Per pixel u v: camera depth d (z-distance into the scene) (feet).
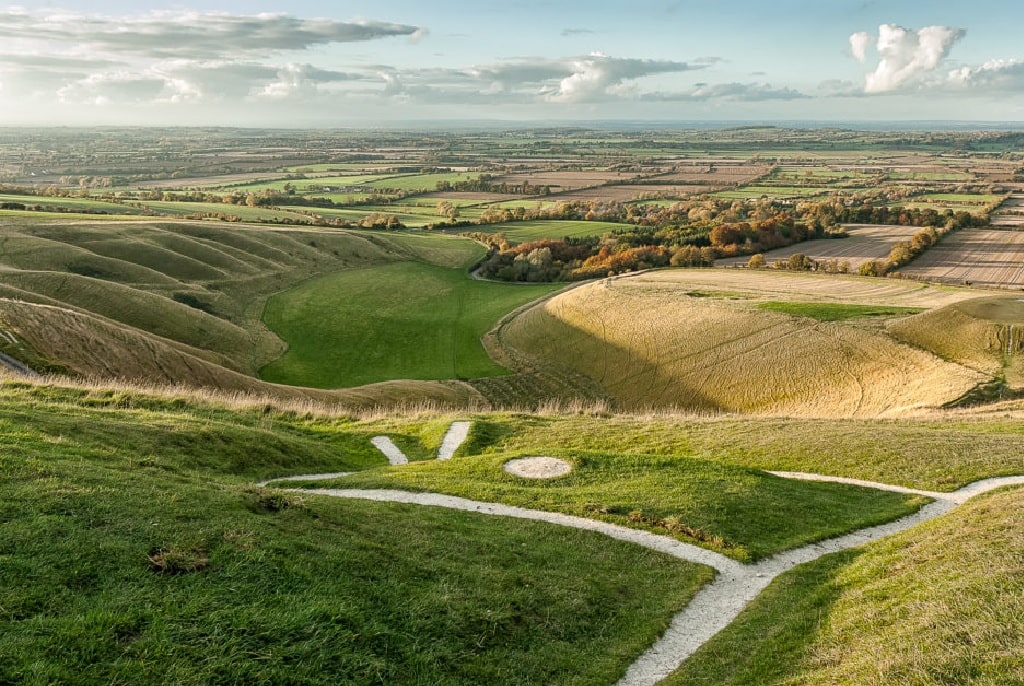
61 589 34.86
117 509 43.42
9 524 39.14
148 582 36.94
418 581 43.91
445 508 60.64
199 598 36.35
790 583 49.90
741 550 55.72
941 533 53.88
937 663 33.47
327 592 39.68
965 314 186.60
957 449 82.12
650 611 45.60
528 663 37.91
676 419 111.04
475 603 42.29
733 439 93.40
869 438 88.74
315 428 101.76
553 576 48.39
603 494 67.15
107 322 172.45
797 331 211.61
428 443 95.04
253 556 41.06
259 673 31.94
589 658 39.42
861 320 211.41
